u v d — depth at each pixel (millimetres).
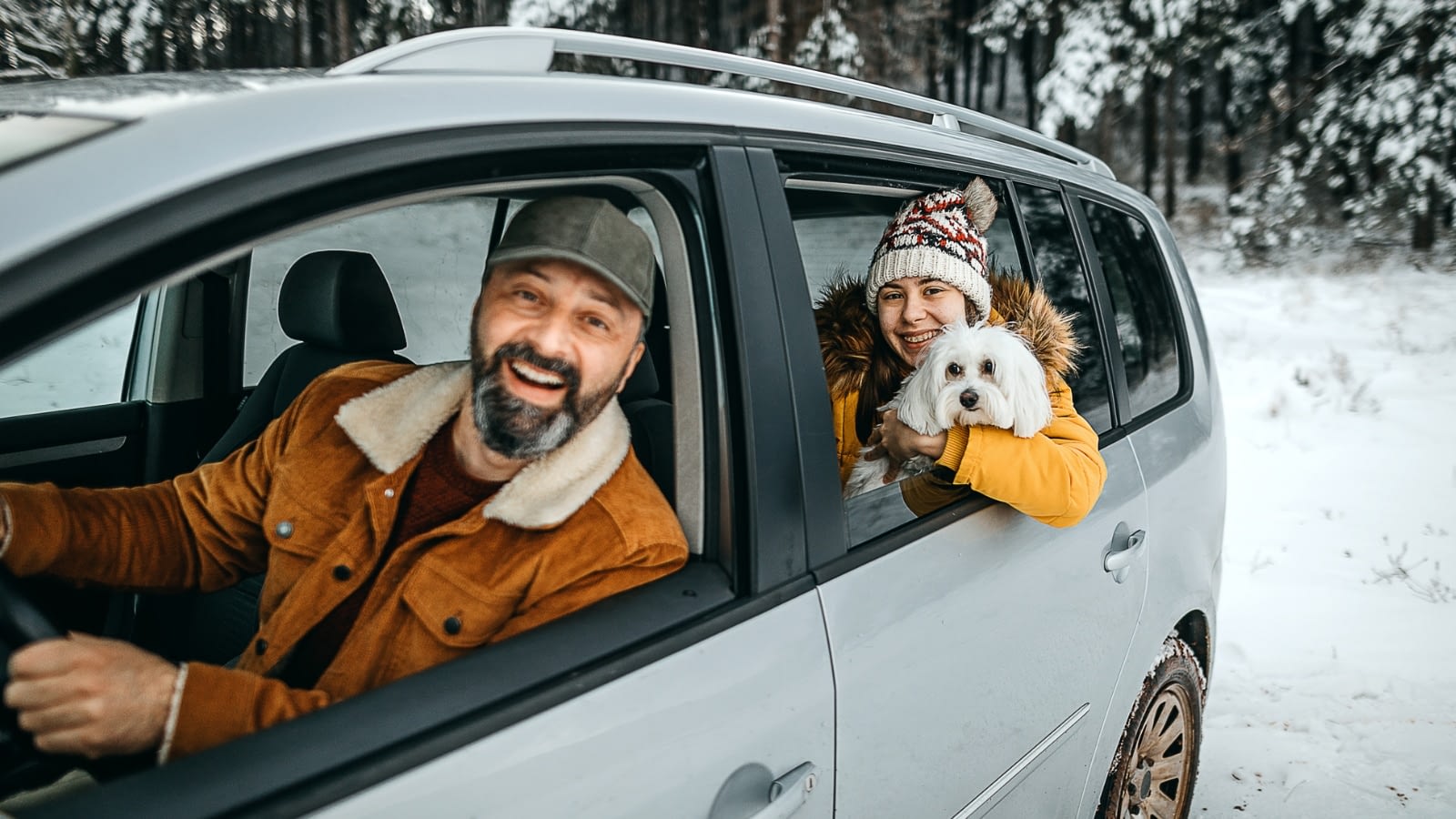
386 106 1041
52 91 1152
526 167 1115
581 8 18516
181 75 1256
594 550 1265
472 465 1363
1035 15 23266
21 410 2186
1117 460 2193
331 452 1478
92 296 795
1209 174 31859
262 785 875
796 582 1332
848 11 18547
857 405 2062
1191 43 21422
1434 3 17172
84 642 965
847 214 2172
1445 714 3467
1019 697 1779
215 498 1572
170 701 978
